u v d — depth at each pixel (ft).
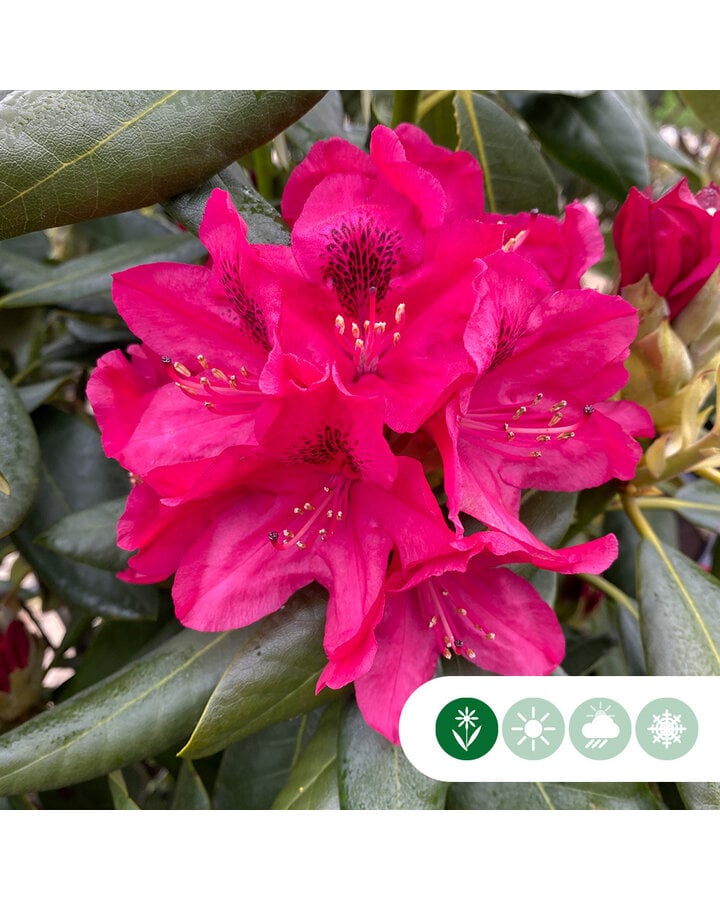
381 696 0.60
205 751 0.61
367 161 0.56
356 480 0.58
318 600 0.63
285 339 0.56
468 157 0.63
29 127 0.59
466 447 0.62
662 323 0.72
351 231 0.56
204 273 0.60
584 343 0.60
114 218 1.12
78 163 0.60
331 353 0.57
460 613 0.62
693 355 0.75
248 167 1.07
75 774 0.65
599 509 0.80
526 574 0.68
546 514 0.71
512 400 0.62
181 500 0.52
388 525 0.56
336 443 0.54
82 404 1.22
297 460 0.56
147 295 0.60
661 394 0.75
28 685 1.03
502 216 0.64
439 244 0.55
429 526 0.53
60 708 0.67
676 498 0.90
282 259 0.56
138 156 0.62
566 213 0.64
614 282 0.77
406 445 0.59
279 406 0.50
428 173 0.54
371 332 0.56
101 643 0.98
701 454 0.74
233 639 0.70
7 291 0.89
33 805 1.07
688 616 0.73
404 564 0.54
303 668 0.62
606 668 1.23
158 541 0.58
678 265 0.72
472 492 0.58
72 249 1.15
